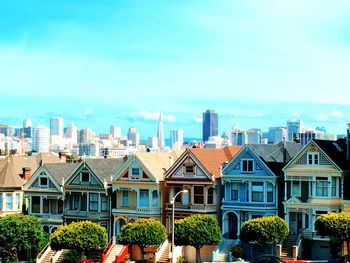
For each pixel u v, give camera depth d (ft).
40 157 378.73
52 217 317.63
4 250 296.10
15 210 328.49
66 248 279.08
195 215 271.08
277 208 275.80
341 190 263.08
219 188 289.12
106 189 305.53
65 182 317.01
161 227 273.13
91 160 315.78
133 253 295.28
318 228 246.68
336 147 279.69
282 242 268.82
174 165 294.87
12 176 331.36
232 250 271.49
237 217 282.36
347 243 251.19
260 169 277.85
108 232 306.76
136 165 300.81
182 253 286.05
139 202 299.99
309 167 267.80
